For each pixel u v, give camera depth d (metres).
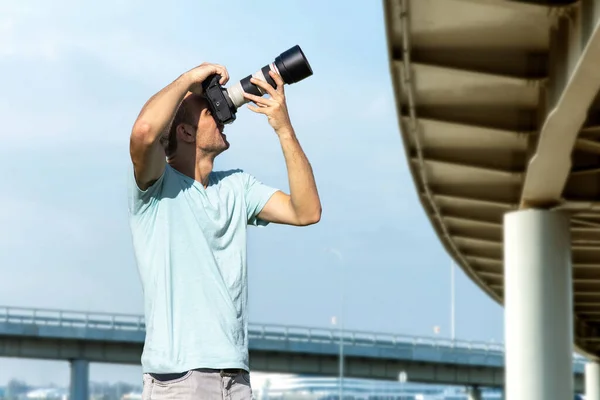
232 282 5.89
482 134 23.39
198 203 5.89
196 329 5.74
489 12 17.97
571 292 23.91
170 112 5.67
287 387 132.25
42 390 95.06
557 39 18.09
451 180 27.59
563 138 19.48
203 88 6.03
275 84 6.19
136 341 67.38
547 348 23.53
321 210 6.29
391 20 18.69
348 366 72.62
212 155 6.08
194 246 5.84
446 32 19.05
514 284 23.92
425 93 21.70
